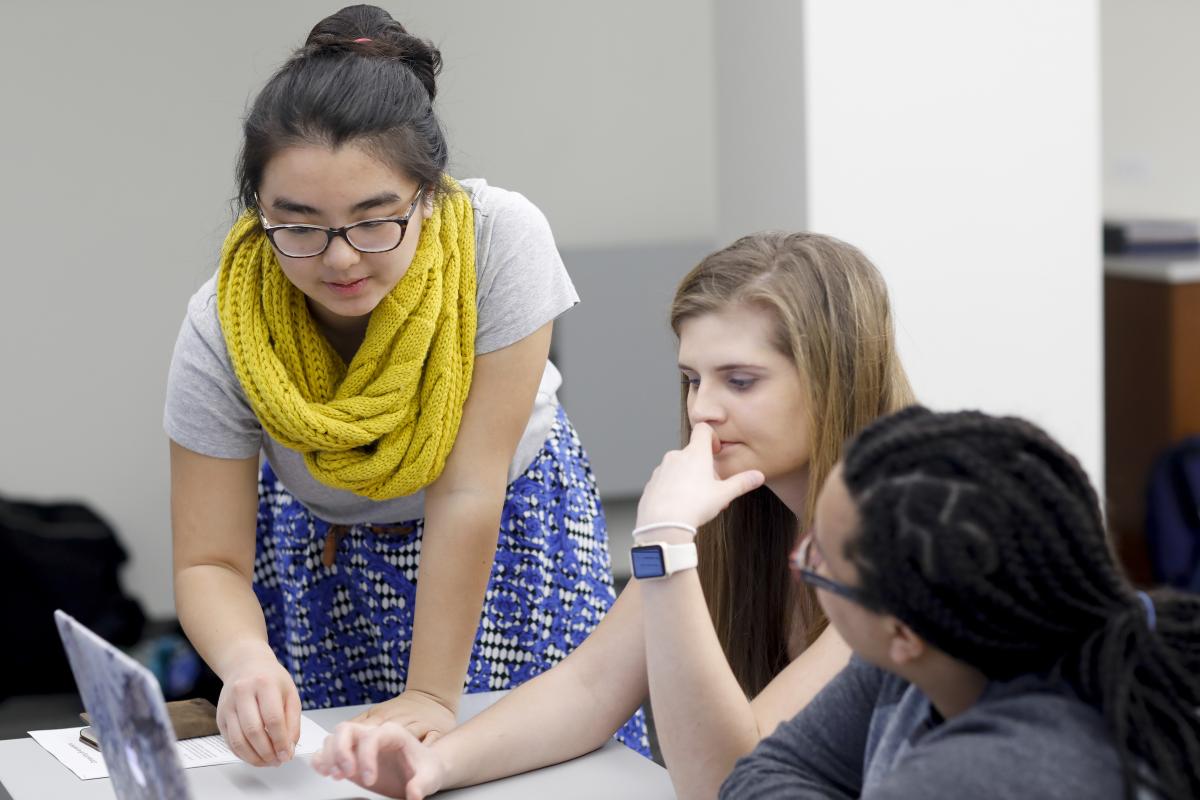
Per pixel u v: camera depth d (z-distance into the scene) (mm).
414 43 1723
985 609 1024
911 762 1049
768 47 3490
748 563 1730
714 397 1586
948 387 3445
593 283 5227
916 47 3332
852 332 1593
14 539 4777
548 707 1622
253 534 1839
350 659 2092
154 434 5211
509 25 5207
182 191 5102
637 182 5355
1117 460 5281
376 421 1723
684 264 5273
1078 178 3449
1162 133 5746
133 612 5012
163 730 1133
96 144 5023
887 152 3348
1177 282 5016
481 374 1803
